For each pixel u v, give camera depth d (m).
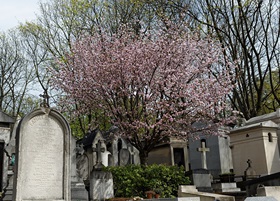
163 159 21.64
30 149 9.87
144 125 15.41
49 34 30.81
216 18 25.94
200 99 16.92
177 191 13.62
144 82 16.39
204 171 14.91
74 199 12.26
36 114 10.15
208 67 19.75
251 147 17.61
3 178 17.80
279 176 11.15
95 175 13.04
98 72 16.67
